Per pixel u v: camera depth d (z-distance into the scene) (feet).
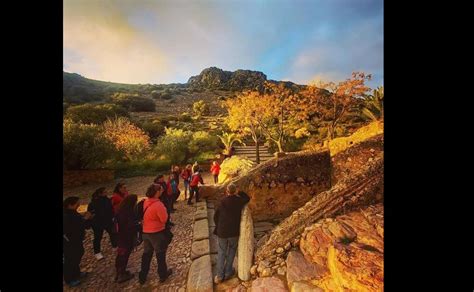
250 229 9.58
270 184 20.17
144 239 9.36
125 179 32.07
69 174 27.37
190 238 13.67
